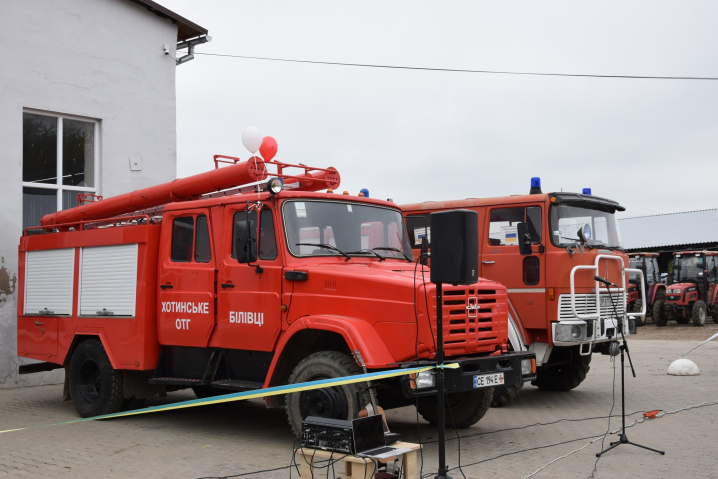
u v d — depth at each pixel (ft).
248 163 24.43
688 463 19.29
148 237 25.58
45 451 21.44
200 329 23.77
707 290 79.51
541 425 25.26
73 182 39.91
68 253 28.99
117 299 26.48
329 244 22.75
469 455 20.39
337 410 19.19
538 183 31.22
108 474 18.52
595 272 29.84
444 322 19.45
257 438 23.22
